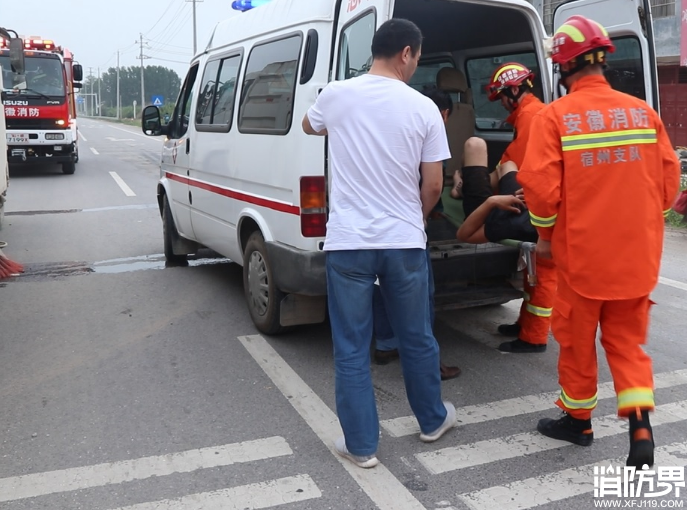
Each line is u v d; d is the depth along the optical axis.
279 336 5.38
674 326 5.54
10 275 7.27
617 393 3.29
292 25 4.79
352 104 3.28
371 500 3.17
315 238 4.46
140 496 3.22
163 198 7.75
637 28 4.86
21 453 3.64
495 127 6.11
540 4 14.11
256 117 5.15
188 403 4.24
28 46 16.92
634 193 3.15
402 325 3.46
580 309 3.31
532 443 3.68
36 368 4.83
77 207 12.24
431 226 5.02
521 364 4.79
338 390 3.42
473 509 3.09
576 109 3.21
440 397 3.66
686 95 15.55
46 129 16.75
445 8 5.05
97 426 3.95
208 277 7.27
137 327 5.69
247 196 5.29
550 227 3.37
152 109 7.41
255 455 3.59
